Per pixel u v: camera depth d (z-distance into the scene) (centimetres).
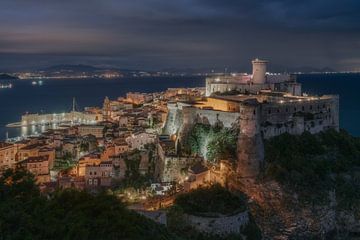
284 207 13300
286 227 12938
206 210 11888
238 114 15362
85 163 18200
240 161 14112
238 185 13800
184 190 14162
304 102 16250
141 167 17675
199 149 16138
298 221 13088
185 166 15875
